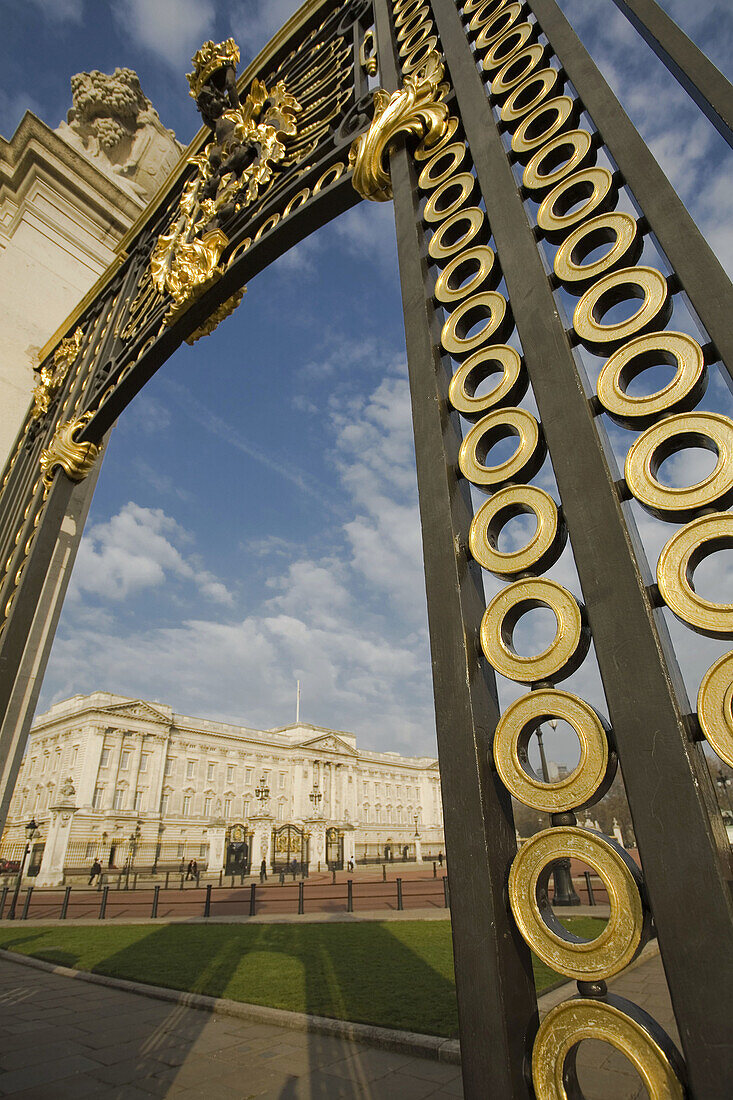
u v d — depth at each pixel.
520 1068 0.80
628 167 1.29
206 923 9.85
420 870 28.39
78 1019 5.00
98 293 4.50
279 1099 3.37
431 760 63.00
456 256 1.54
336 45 3.04
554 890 7.52
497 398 1.24
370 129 2.03
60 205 5.89
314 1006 4.92
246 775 45.34
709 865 0.71
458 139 1.85
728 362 0.98
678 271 1.11
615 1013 0.73
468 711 1.01
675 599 0.87
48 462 3.39
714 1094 0.62
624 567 0.92
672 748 0.79
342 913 10.30
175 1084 3.59
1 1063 4.00
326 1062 3.89
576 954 0.78
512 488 1.12
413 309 1.54
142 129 6.65
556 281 1.28
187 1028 4.70
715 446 0.94
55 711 41.09
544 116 1.57
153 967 6.71
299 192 2.56
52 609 4.32
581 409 1.08
